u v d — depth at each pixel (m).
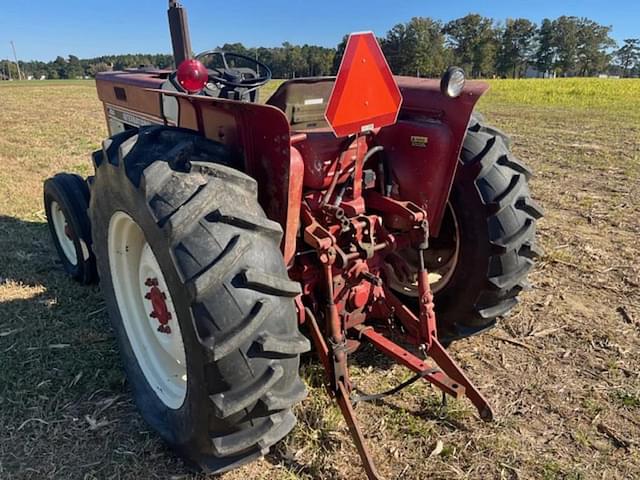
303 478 2.14
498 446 2.30
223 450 1.90
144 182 1.93
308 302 2.45
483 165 2.63
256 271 1.80
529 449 2.29
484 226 2.63
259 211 1.93
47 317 3.31
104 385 2.68
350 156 2.42
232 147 2.22
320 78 2.46
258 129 2.10
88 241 3.55
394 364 2.85
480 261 2.68
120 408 2.54
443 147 2.51
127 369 2.56
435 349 2.41
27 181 6.52
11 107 18.03
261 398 1.83
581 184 6.49
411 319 2.49
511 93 24.97
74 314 3.35
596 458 2.25
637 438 2.36
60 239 3.98
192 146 2.06
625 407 2.55
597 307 3.46
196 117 2.46
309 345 1.91
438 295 2.90
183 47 3.42
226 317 1.77
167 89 2.90
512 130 11.22
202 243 1.80
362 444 2.05
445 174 2.57
